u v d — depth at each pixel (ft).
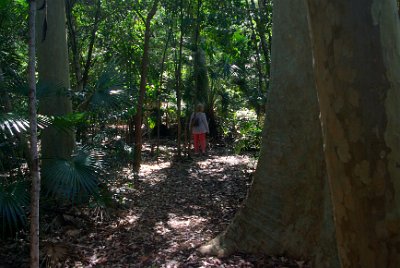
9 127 12.78
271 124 13.39
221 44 31.83
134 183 25.76
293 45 12.59
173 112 48.78
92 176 15.76
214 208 21.04
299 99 12.64
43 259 13.55
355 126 5.55
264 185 13.58
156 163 34.53
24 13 26.55
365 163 5.55
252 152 38.09
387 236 5.59
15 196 13.79
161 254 14.39
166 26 38.04
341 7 5.45
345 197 5.88
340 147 5.76
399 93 5.44
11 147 16.30
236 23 29.55
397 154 5.45
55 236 15.93
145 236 16.48
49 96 19.17
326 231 12.07
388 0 5.50
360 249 5.88
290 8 12.50
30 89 9.57
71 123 15.31
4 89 17.28
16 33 27.32
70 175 14.89
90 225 17.48
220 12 29.99
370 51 5.38
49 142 20.63
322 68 5.81
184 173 29.96
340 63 5.55
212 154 39.27
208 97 46.80
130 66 37.22
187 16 33.88
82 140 23.17
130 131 42.32
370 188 5.58
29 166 17.01
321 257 12.09
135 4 33.50
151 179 27.81
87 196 18.24
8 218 13.26
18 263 13.87
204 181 27.37
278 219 13.16
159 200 22.49
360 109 5.49
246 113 46.19
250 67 41.75
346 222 5.98
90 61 37.27
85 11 36.04
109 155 22.59
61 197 17.12
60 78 20.94
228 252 13.76
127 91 20.04
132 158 28.37
